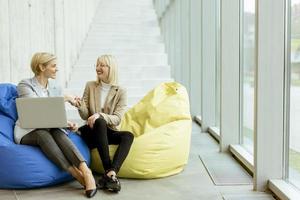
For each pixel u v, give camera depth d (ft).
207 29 19.24
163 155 11.66
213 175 11.93
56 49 22.03
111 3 36.65
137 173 11.48
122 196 10.06
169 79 27.45
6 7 14.97
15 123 11.46
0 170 10.56
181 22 26.17
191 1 22.45
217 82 19.43
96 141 11.02
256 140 10.37
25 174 10.49
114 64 12.09
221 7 14.78
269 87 10.17
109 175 10.45
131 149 11.45
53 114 10.45
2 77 14.52
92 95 12.14
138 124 13.50
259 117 10.27
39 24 19.11
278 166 10.39
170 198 9.87
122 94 12.04
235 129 15.16
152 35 32.65
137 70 27.78
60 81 22.82
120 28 33.17
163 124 13.09
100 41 30.86
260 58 10.05
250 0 14.16
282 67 10.09
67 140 10.72
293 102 10.00
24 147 10.63
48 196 10.13
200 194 10.17
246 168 12.56
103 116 11.41
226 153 15.08
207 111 19.80
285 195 9.09
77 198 9.95
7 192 10.53
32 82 11.35
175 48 29.55
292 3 9.84
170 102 13.42
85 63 27.91
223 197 9.89
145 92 26.25
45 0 20.18
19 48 16.26
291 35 9.95
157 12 37.93
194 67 23.29
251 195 10.05
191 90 23.57
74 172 10.57
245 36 14.82
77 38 28.35
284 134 10.33
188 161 13.80
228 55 14.97
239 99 15.10
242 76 15.03
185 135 12.51
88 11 32.94
